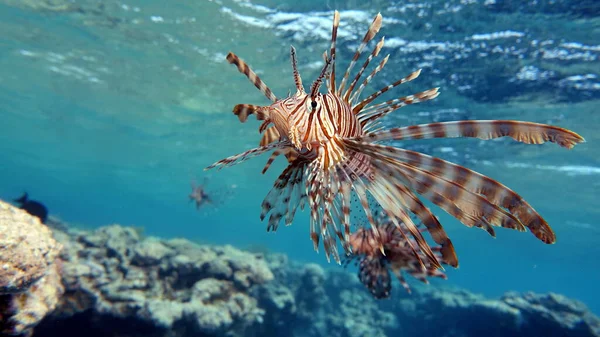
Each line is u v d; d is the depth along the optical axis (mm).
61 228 1509
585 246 5043
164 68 1799
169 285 1094
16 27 1610
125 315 878
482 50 1200
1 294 448
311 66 1484
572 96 1373
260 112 263
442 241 211
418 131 204
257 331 1306
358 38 1229
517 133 184
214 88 1945
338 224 281
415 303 2006
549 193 2879
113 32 1521
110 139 3592
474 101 1553
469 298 1992
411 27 1141
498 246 6719
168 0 1227
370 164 250
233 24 1306
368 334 1756
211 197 1851
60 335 866
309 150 261
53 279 615
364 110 283
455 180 201
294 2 1133
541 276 14180
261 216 298
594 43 1079
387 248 528
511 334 1609
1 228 433
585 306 1626
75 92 2381
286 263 2223
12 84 2439
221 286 1120
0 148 5207
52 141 4102
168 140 3285
